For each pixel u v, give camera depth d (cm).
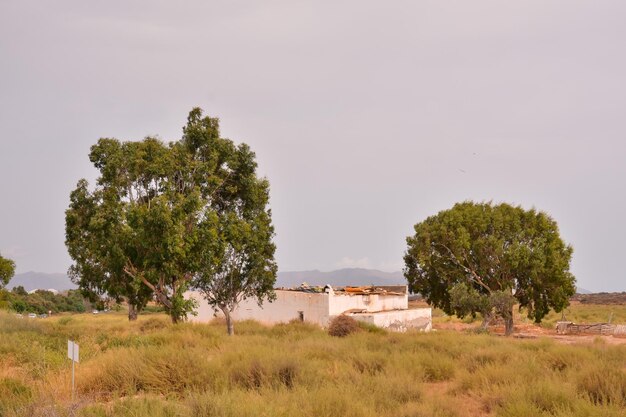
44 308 9281
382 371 1630
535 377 1499
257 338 2483
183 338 2309
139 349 1738
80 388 1370
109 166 3469
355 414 1096
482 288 4447
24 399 1145
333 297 4050
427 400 1273
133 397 1190
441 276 4409
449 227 4409
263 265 3541
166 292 3525
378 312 4266
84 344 2197
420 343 2389
